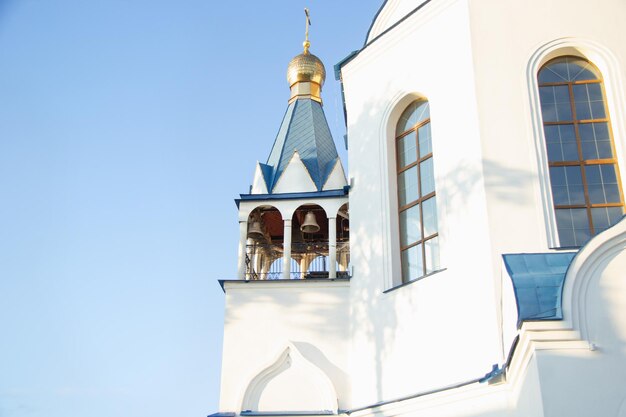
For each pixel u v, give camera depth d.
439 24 17.38
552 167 15.69
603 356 10.66
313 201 19.95
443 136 16.44
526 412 11.71
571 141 15.87
